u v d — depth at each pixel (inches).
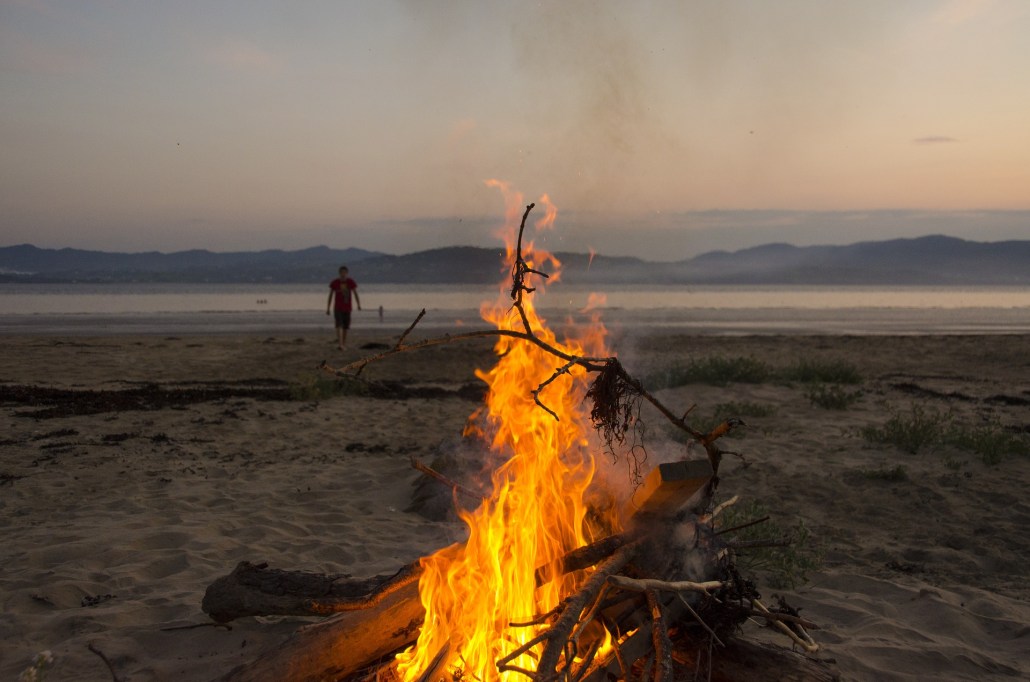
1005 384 617.3
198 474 314.2
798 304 2746.1
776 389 553.3
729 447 364.2
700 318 1678.2
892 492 298.8
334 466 334.0
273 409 466.3
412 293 4362.7
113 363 684.7
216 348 812.6
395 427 423.8
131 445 358.9
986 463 337.1
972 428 408.8
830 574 216.7
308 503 276.2
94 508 261.6
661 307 2329.0
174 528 233.6
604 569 115.8
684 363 644.1
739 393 533.6
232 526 241.8
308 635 127.2
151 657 154.6
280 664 123.5
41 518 249.6
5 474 303.7
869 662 163.0
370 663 131.3
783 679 122.3
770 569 216.7
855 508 281.3
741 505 276.2
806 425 426.3
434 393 544.7
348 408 477.7
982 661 164.7
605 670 114.0
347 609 138.5
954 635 179.5
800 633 143.8
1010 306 2751.0
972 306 2711.6
